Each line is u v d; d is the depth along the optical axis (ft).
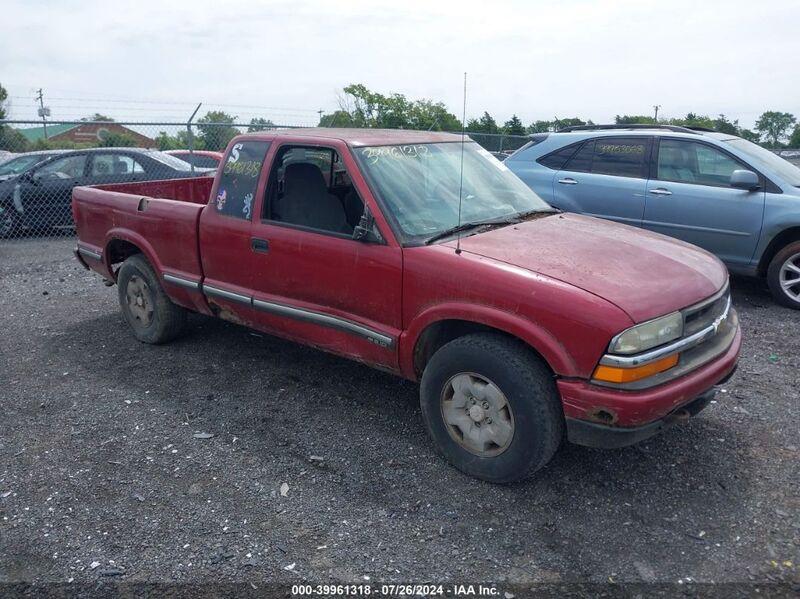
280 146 14.48
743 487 11.50
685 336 10.84
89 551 10.17
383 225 12.48
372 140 14.05
